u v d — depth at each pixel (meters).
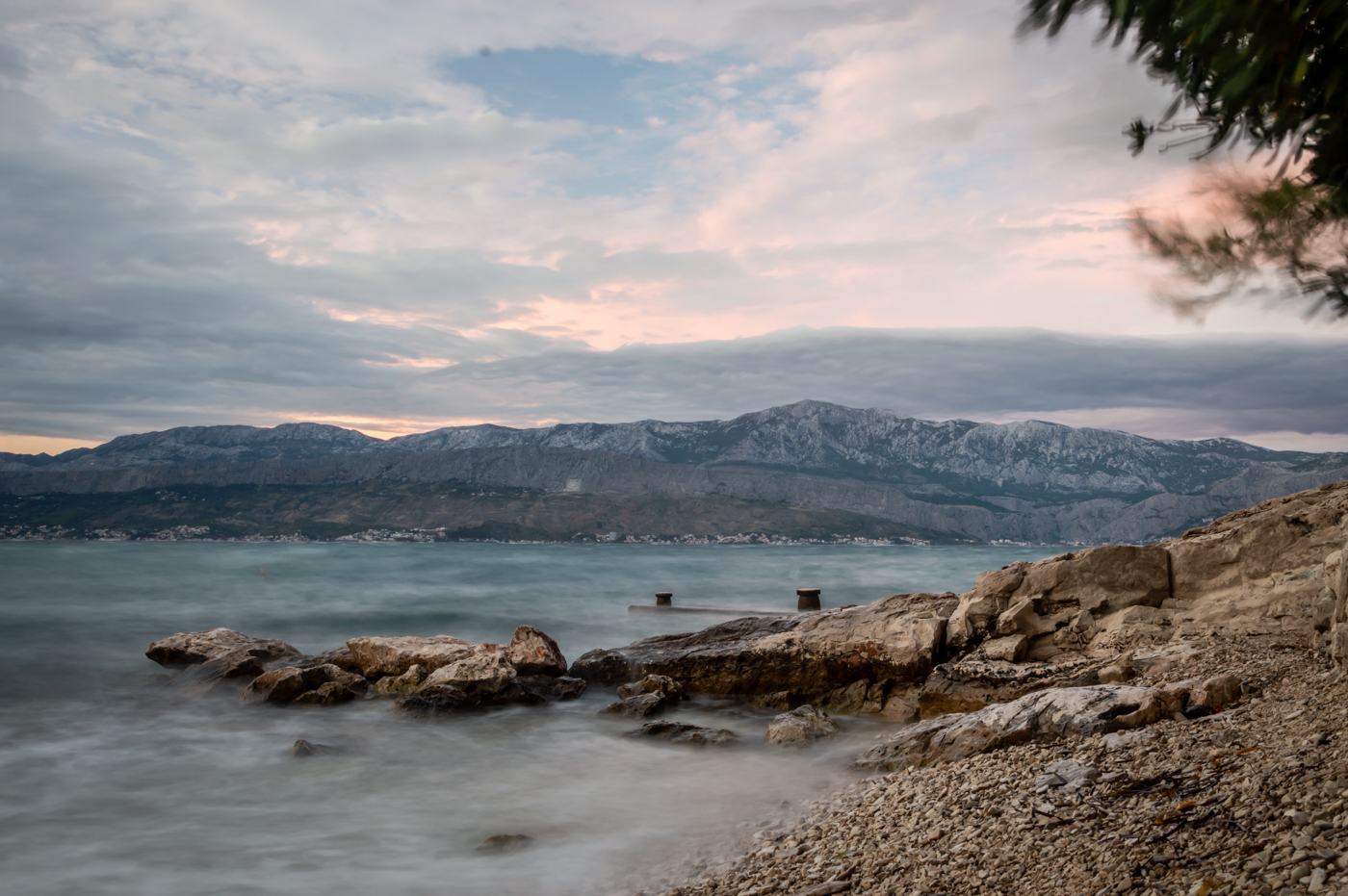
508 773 13.90
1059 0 3.40
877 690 17.05
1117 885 5.50
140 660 25.81
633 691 18.98
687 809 11.68
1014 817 7.73
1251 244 3.81
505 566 85.00
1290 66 3.17
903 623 17.36
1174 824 6.32
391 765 14.45
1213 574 15.34
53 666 24.55
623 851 10.16
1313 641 11.47
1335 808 5.47
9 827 11.50
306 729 16.95
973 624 16.73
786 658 18.34
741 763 13.95
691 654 19.50
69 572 69.00
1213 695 10.26
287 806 12.30
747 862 8.89
